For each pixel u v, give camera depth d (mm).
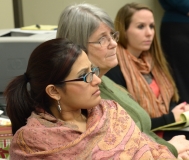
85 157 1864
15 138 1841
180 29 4895
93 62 2445
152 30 3543
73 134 1896
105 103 2270
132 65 3396
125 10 3482
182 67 4926
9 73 2865
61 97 1918
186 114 3121
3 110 2750
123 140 2068
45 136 1822
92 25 2350
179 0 4754
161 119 3248
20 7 5863
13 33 3527
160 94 3568
